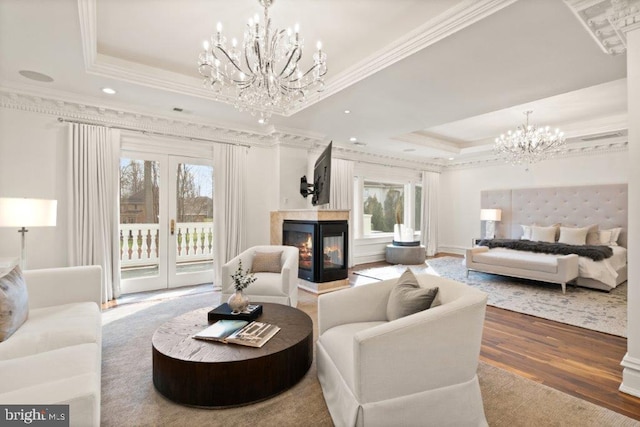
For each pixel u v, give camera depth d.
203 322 2.32
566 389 2.03
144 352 2.53
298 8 2.30
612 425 1.68
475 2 2.10
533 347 2.67
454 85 3.26
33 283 2.32
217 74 2.42
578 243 5.30
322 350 2.03
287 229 5.08
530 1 1.94
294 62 2.36
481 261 5.16
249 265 3.72
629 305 1.99
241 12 2.36
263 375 1.87
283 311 2.54
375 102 3.80
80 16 2.19
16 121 3.44
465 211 8.06
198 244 4.81
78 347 1.64
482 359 2.46
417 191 8.30
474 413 1.60
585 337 2.88
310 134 5.34
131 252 4.28
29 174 3.51
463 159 7.84
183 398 1.83
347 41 2.76
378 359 1.45
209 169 4.88
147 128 4.24
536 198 6.49
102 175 3.82
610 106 4.55
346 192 6.47
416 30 2.51
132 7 2.29
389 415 1.45
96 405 1.14
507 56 2.63
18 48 2.64
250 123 4.90
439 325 1.53
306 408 1.82
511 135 5.20
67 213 3.67
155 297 4.08
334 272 4.70
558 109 4.68
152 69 3.33
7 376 1.33
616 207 5.48
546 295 4.24
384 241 7.50
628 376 1.98
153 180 4.40
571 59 2.67
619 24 1.97
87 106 3.72
